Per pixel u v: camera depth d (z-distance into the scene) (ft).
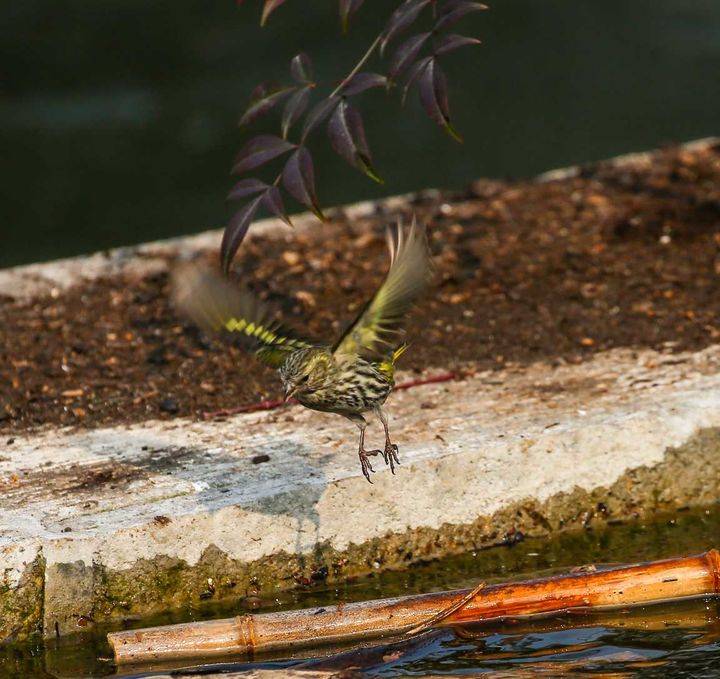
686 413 33.83
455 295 43.52
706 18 98.53
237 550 30.19
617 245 47.19
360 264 46.85
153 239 72.54
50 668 27.66
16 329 42.32
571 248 46.96
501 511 32.37
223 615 29.53
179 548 29.63
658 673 25.66
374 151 81.82
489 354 39.27
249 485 31.09
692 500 33.78
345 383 27.12
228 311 27.37
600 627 27.84
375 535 31.35
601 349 39.24
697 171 53.93
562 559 31.65
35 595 28.48
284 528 30.55
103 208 76.95
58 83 92.17
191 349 40.68
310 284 45.11
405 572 31.37
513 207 51.65
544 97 88.43
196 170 81.05
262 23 26.37
